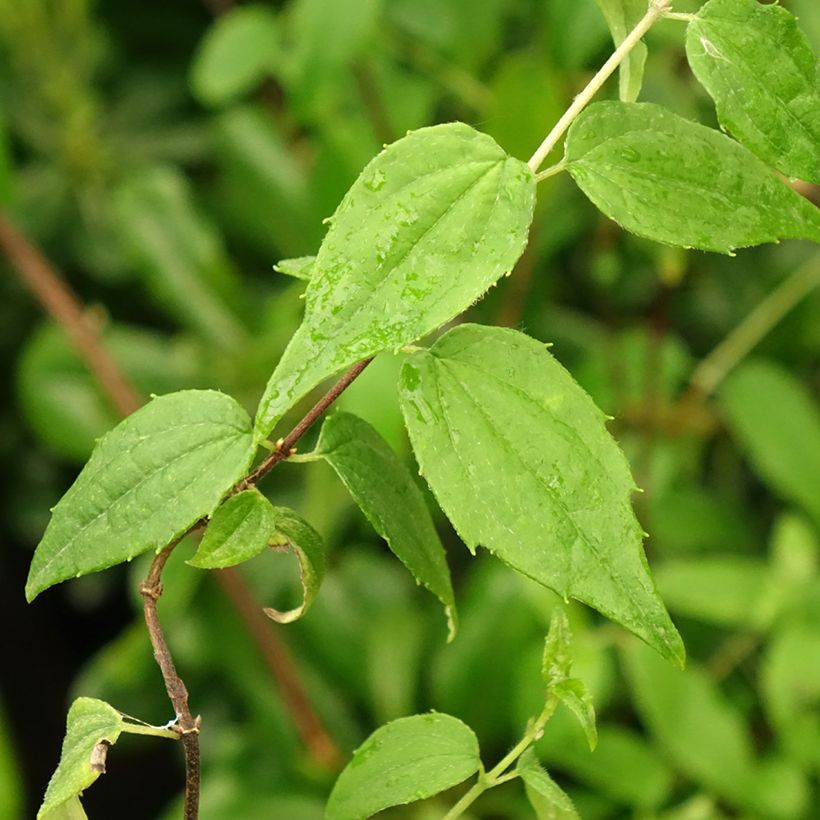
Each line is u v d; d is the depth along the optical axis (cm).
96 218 95
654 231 44
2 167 76
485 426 44
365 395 61
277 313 82
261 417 42
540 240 78
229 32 79
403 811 71
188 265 85
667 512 80
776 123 44
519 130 66
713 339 91
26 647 105
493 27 78
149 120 100
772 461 77
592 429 44
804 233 45
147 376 84
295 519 46
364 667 77
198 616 79
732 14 45
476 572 78
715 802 71
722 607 71
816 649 70
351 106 83
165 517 44
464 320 77
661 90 73
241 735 78
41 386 83
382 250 43
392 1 78
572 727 68
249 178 87
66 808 45
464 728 47
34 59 89
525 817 69
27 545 101
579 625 70
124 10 99
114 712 45
